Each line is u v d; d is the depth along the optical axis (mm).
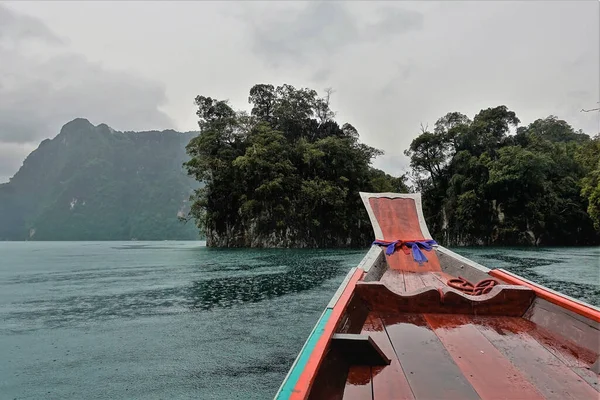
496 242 47406
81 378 6367
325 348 2305
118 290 14844
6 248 64375
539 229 46375
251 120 50938
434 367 2549
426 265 7254
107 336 8664
